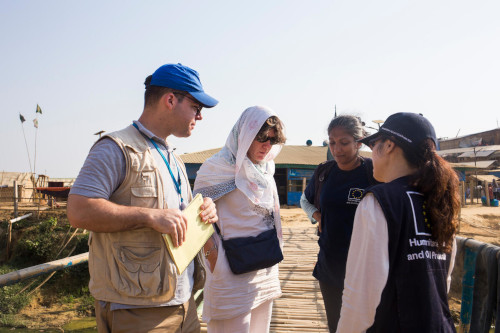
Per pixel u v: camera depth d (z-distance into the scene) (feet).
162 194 5.58
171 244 5.26
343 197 8.99
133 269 5.22
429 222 5.20
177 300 5.73
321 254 9.45
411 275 4.92
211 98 6.22
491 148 133.18
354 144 8.89
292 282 19.17
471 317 7.38
